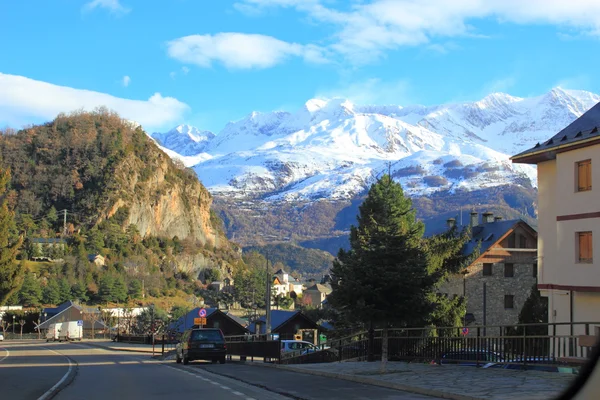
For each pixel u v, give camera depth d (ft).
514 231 191.42
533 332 130.41
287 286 548.72
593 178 87.66
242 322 287.07
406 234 74.38
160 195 597.93
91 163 580.71
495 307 186.91
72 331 334.65
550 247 98.63
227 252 654.94
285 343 139.23
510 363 61.46
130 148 604.08
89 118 616.80
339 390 53.11
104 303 451.53
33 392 54.90
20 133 598.75
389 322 73.72
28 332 392.27
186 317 245.24
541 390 44.75
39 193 564.30
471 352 68.85
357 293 71.87
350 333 127.85
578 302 92.02
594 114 96.84
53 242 491.72
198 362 109.81
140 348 217.77
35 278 431.84
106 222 544.62
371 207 138.31
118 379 69.72
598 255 86.38
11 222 162.20
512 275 189.37
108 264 499.10
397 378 57.88
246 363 104.32
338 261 117.08
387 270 71.67
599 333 23.06
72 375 75.92
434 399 45.65
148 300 471.62
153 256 547.49
